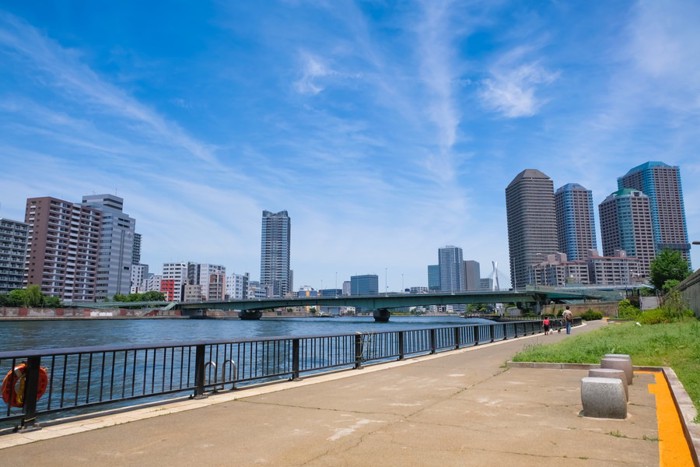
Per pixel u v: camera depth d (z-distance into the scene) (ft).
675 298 136.46
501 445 22.59
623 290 466.29
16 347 177.88
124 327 361.30
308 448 22.34
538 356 57.11
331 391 38.09
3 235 588.50
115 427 26.40
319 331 281.74
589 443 22.76
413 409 30.96
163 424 27.09
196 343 35.45
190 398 34.94
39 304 523.70
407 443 23.06
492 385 40.68
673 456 20.72
